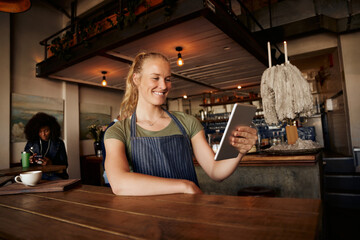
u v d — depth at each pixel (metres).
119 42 3.60
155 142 1.05
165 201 0.73
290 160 2.04
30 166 2.99
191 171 1.10
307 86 1.91
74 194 0.93
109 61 4.44
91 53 4.00
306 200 0.65
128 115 1.21
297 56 5.79
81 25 4.56
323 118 7.45
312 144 2.07
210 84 6.66
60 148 3.55
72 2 6.38
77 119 6.18
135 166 1.04
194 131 1.21
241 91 8.38
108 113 7.23
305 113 2.03
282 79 1.96
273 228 0.48
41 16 5.80
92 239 0.49
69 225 0.58
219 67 5.07
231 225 0.51
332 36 5.30
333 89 5.88
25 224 0.61
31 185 1.08
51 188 1.01
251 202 0.66
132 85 1.22
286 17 5.00
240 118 0.83
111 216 0.62
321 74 7.19
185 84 6.62
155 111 1.15
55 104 5.73
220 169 1.03
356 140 4.57
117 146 0.99
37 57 5.55
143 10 3.35
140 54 1.19
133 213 0.63
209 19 3.01
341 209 3.58
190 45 3.83
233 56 4.42
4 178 1.93
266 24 5.18
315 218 0.51
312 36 5.51
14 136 4.91
